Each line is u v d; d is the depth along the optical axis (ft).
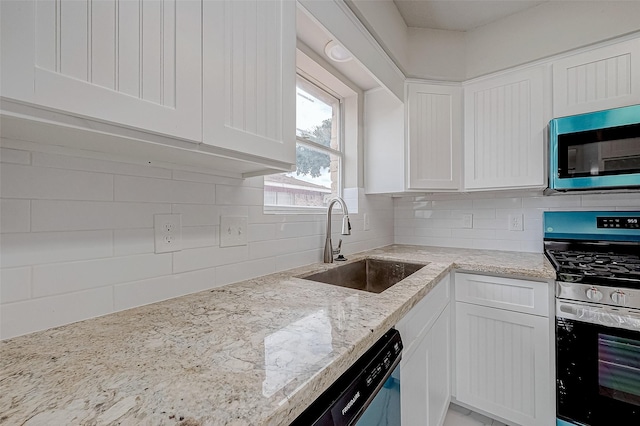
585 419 4.29
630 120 4.58
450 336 5.44
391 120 6.56
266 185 4.91
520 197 6.66
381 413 2.49
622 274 4.10
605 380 4.14
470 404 5.39
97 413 1.36
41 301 2.27
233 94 2.61
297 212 5.29
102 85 1.79
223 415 1.34
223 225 3.66
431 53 6.38
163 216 3.05
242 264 3.92
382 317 2.57
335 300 3.07
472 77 6.36
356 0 4.42
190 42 2.26
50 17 1.59
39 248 2.27
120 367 1.76
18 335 2.17
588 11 5.18
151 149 2.39
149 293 2.93
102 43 1.79
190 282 3.30
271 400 1.45
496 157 6.04
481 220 7.13
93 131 1.85
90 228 2.54
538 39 5.64
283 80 3.17
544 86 5.58
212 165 3.25
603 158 4.77
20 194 2.18
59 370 1.73
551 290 4.65
